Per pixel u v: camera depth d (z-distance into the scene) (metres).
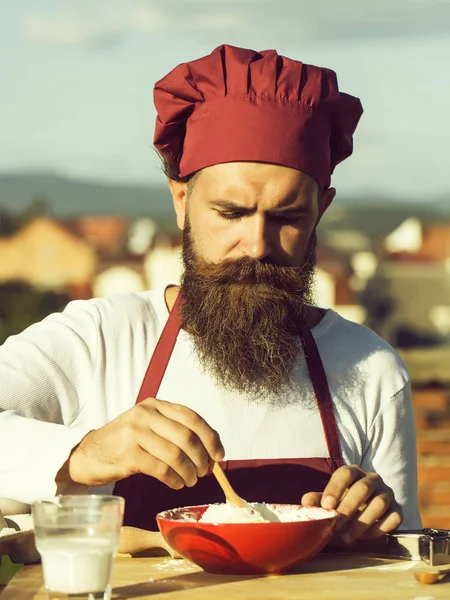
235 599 1.75
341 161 2.74
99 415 2.55
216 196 2.45
